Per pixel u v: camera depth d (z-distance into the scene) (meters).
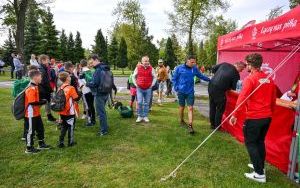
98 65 7.66
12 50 48.81
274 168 6.10
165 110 12.03
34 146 7.01
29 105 6.39
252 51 10.16
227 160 6.30
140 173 5.54
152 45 58.47
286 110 5.84
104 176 5.40
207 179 5.35
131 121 9.58
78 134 7.97
